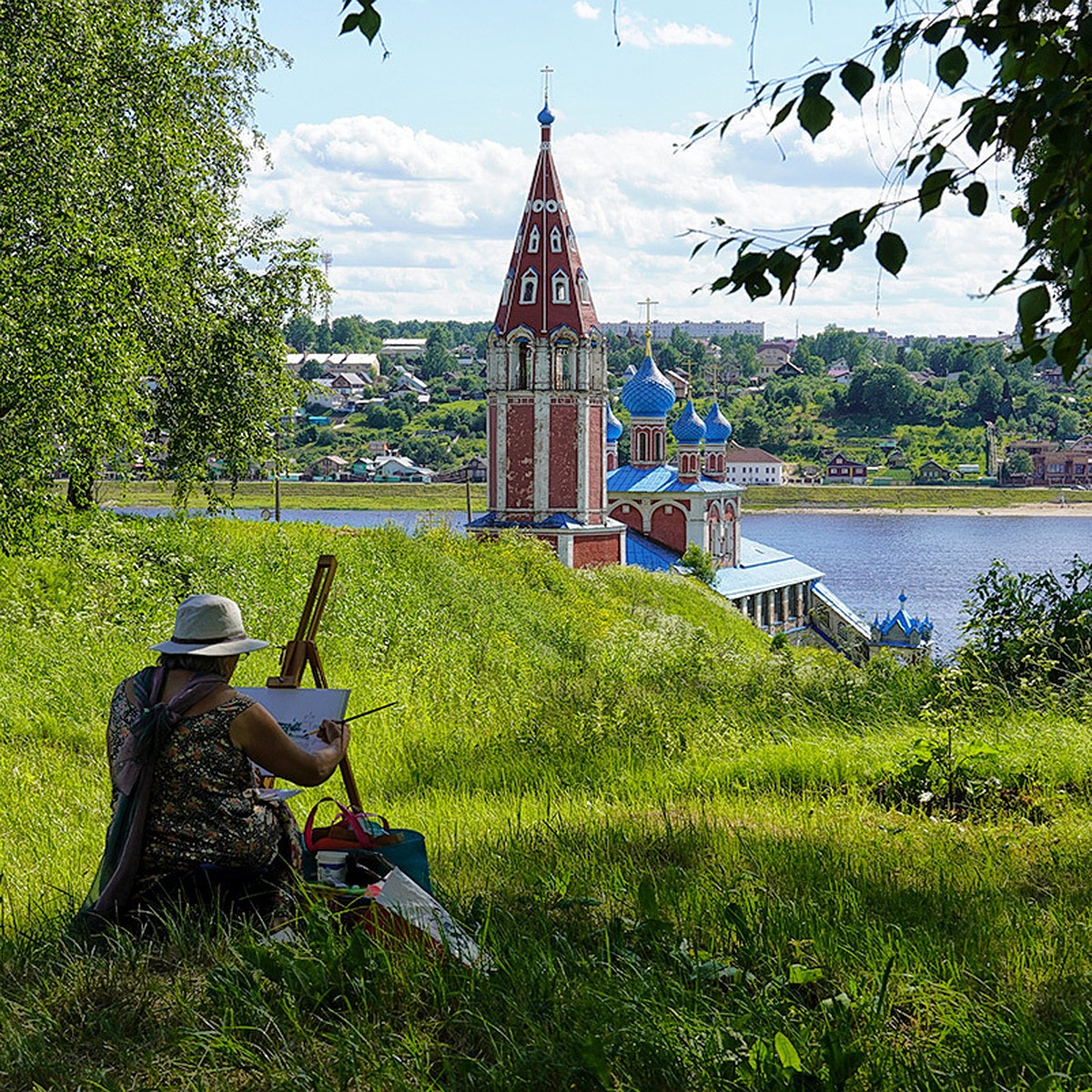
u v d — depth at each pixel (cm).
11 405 1850
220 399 2983
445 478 19275
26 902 683
